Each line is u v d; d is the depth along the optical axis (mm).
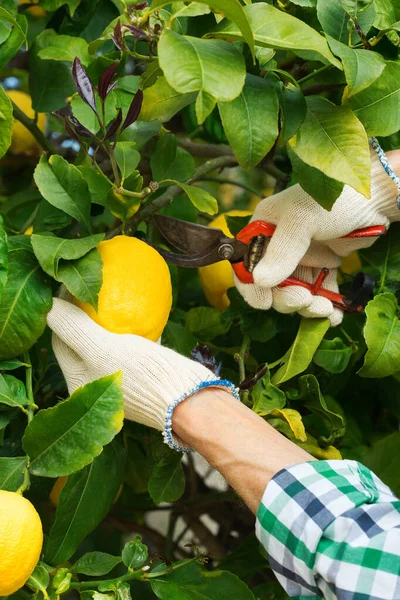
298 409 1095
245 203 1827
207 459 812
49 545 877
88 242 869
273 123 816
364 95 895
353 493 735
